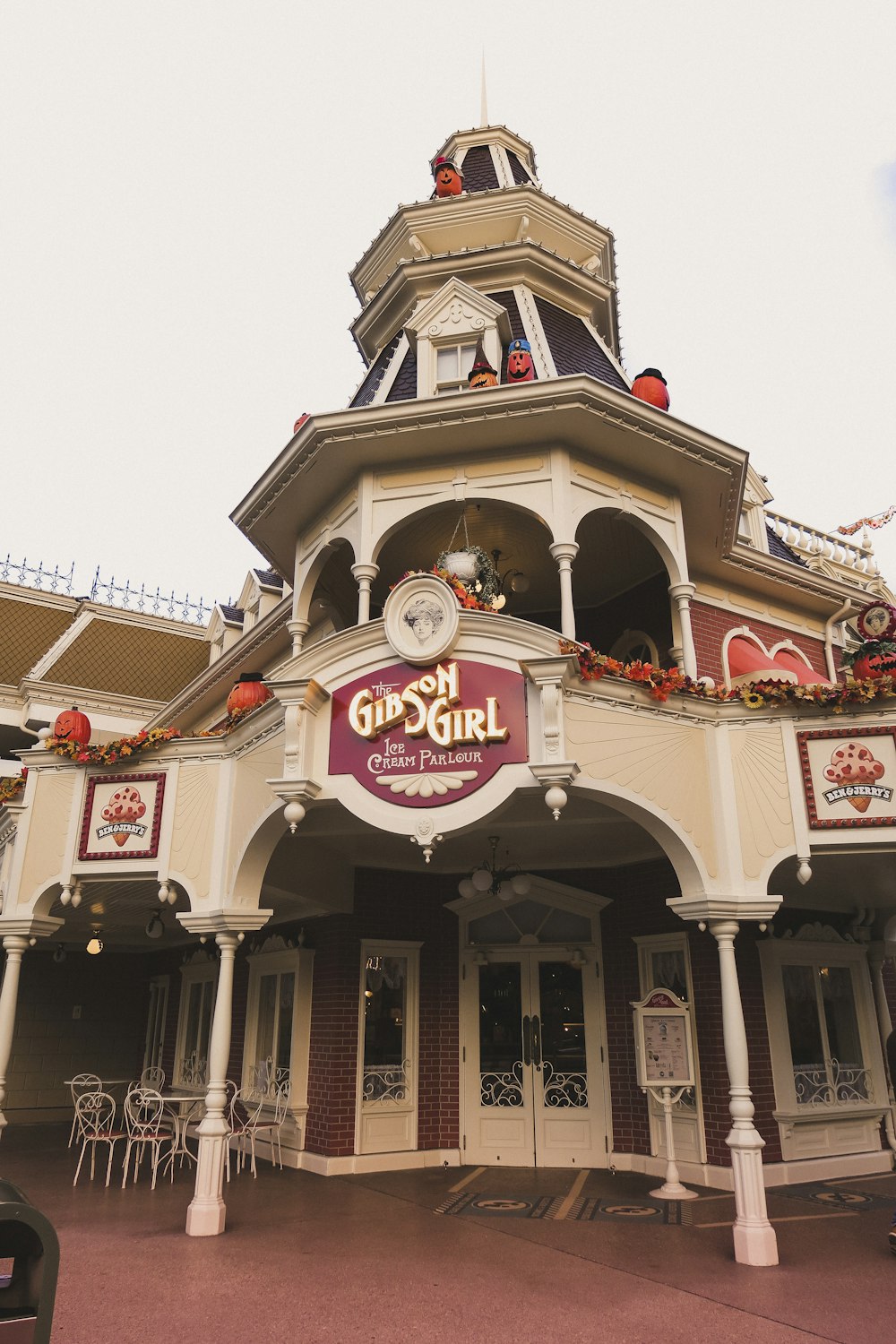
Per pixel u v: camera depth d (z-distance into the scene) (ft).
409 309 46.09
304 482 36.81
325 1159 36.83
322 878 37.65
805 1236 26.78
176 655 76.89
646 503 35.68
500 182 50.49
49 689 68.85
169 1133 39.06
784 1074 36.40
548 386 32.22
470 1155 38.50
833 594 48.67
